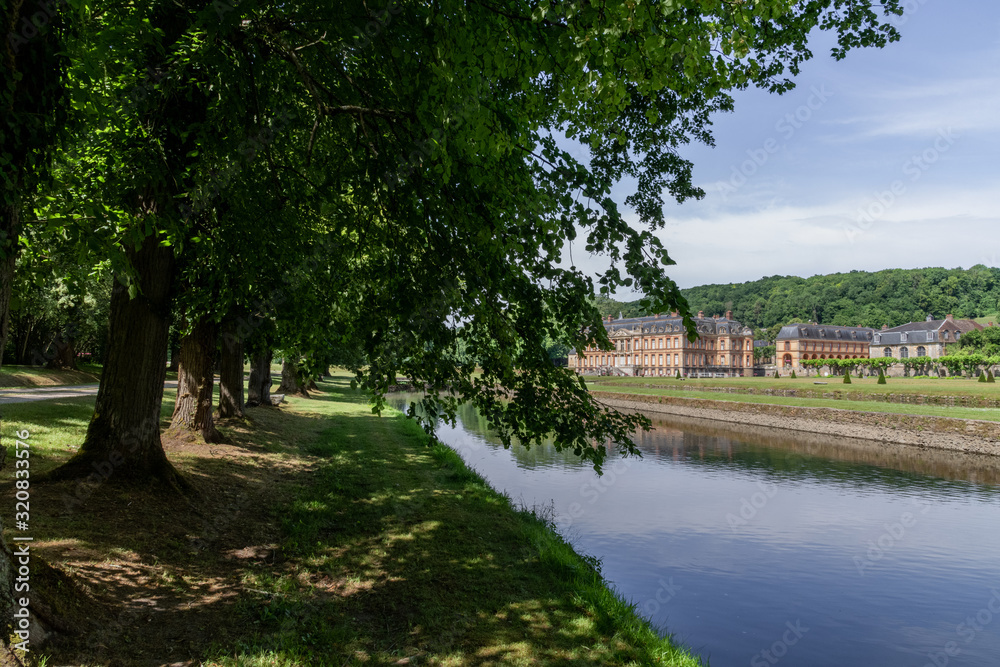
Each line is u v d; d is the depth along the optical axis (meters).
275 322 7.97
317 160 6.61
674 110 8.16
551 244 4.85
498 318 4.98
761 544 12.53
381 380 5.06
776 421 39.09
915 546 12.66
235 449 12.93
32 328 33.47
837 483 19.72
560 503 14.81
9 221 4.02
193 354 13.07
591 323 5.31
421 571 7.07
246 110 5.91
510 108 5.14
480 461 20.55
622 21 3.38
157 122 6.46
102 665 4.08
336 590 6.34
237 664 4.51
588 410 5.44
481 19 3.94
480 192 4.62
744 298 177.50
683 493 17.45
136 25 5.11
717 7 3.73
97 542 6.02
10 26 3.76
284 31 5.49
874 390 50.81
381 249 6.46
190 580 5.95
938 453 27.05
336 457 14.70
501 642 5.49
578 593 6.87
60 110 4.34
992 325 96.31
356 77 5.45
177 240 6.27
